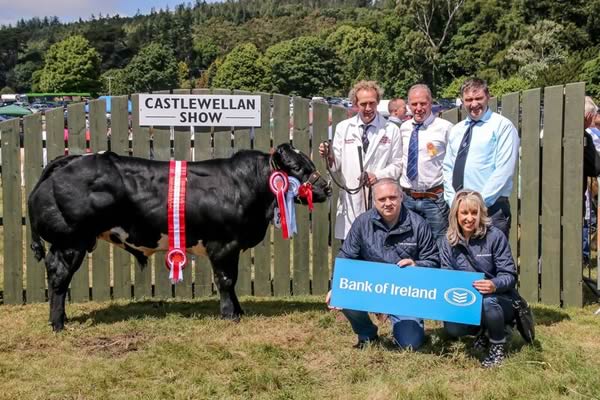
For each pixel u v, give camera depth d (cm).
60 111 651
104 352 504
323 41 9050
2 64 12706
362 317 486
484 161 524
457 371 450
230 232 562
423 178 564
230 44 13050
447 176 543
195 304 647
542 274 646
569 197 632
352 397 410
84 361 483
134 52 12212
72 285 662
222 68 8412
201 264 673
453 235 469
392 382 424
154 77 9138
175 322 571
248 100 658
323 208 673
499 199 528
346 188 574
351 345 507
